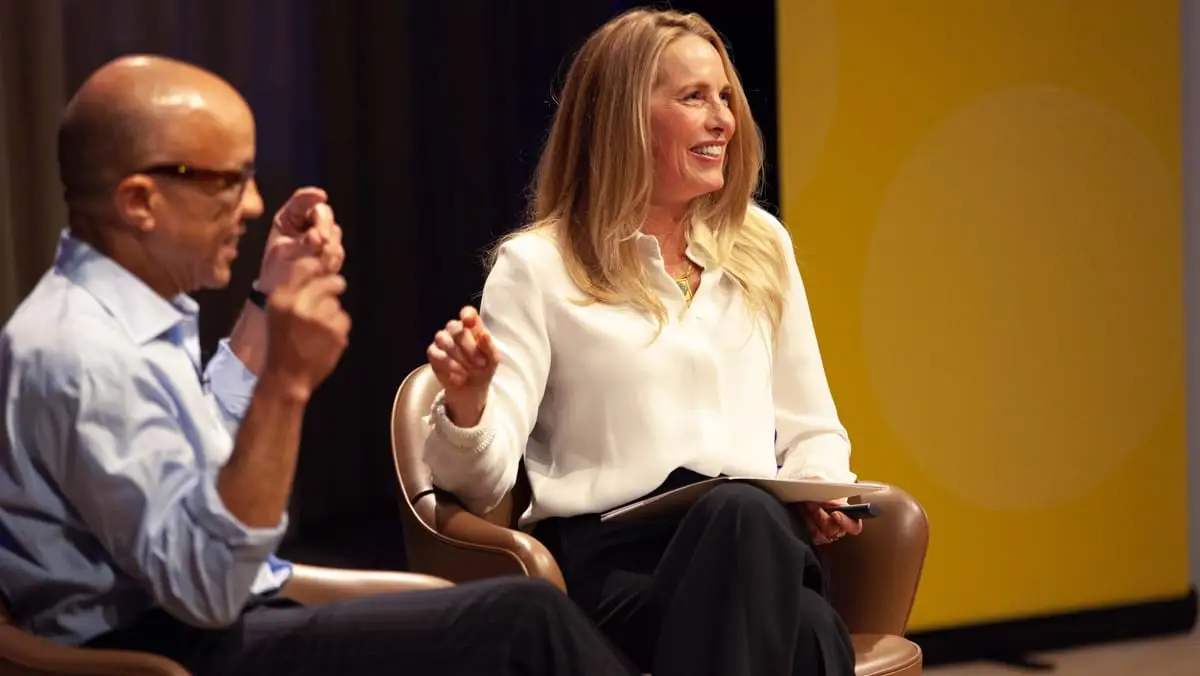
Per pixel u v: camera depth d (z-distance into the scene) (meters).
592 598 4.83
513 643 3.63
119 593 3.56
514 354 5.05
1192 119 8.45
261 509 3.29
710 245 5.33
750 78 7.68
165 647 3.57
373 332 12.35
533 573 4.46
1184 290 8.34
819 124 7.43
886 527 5.11
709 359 5.14
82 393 3.34
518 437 4.93
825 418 5.42
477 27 12.50
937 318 7.71
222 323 11.17
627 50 5.19
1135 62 8.09
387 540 11.77
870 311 7.57
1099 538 8.19
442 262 12.64
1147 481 8.28
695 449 5.05
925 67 7.60
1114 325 8.13
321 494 12.06
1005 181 7.81
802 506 4.93
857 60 7.47
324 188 11.95
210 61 11.17
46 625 3.54
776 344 5.46
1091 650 8.16
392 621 3.65
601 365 5.07
